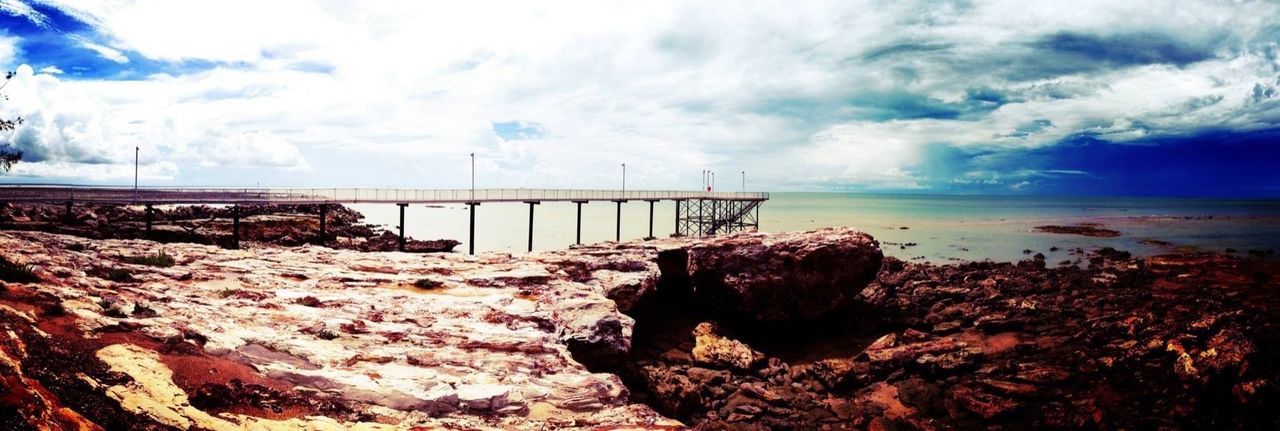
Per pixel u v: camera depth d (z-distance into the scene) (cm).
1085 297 4097
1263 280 4744
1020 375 2644
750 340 3569
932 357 2805
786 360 3250
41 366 1045
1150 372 2633
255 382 1265
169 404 1066
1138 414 2291
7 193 4728
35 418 809
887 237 9000
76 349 1178
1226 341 2591
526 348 1814
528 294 2528
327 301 2127
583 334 2197
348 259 2978
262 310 1894
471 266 2950
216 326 1580
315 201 4975
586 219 13900
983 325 3400
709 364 2839
